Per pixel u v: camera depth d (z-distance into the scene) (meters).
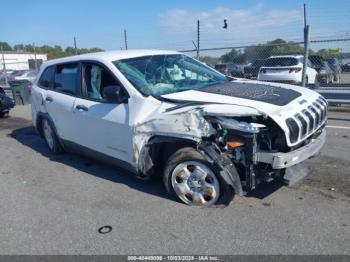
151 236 3.44
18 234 3.63
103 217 3.88
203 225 3.57
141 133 4.13
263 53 14.09
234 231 3.43
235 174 3.65
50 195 4.57
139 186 4.64
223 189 3.78
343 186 4.31
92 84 5.04
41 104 6.22
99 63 4.88
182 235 3.42
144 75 4.59
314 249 3.09
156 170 4.41
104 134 4.71
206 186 3.85
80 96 5.24
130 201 4.21
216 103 3.79
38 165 5.83
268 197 4.09
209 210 3.86
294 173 3.86
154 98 4.18
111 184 4.78
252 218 3.65
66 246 3.36
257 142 3.56
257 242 3.23
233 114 3.54
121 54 5.03
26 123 9.88
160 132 3.93
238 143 3.61
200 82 4.84
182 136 3.78
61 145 6.07
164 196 4.28
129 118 4.27
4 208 4.26
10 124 9.81
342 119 8.47
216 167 3.70
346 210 3.73
